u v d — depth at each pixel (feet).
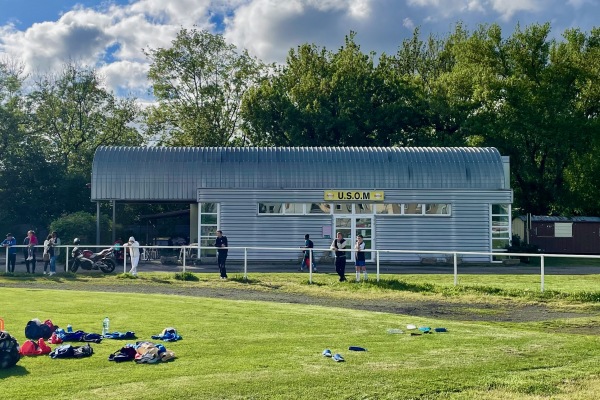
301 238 124.26
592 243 145.59
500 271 106.93
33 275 92.58
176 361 39.34
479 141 170.91
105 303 61.72
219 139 205.57
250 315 56.44
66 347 39.93
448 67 234.99
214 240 123.54
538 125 167.02
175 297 68.23
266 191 124.36
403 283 78.74
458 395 34.24
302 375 36.65
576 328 55.01
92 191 127.34
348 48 201.26
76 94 200.03
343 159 129.29
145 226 166.91
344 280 83.20
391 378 36.55
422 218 125.39
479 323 56.70
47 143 194.49
